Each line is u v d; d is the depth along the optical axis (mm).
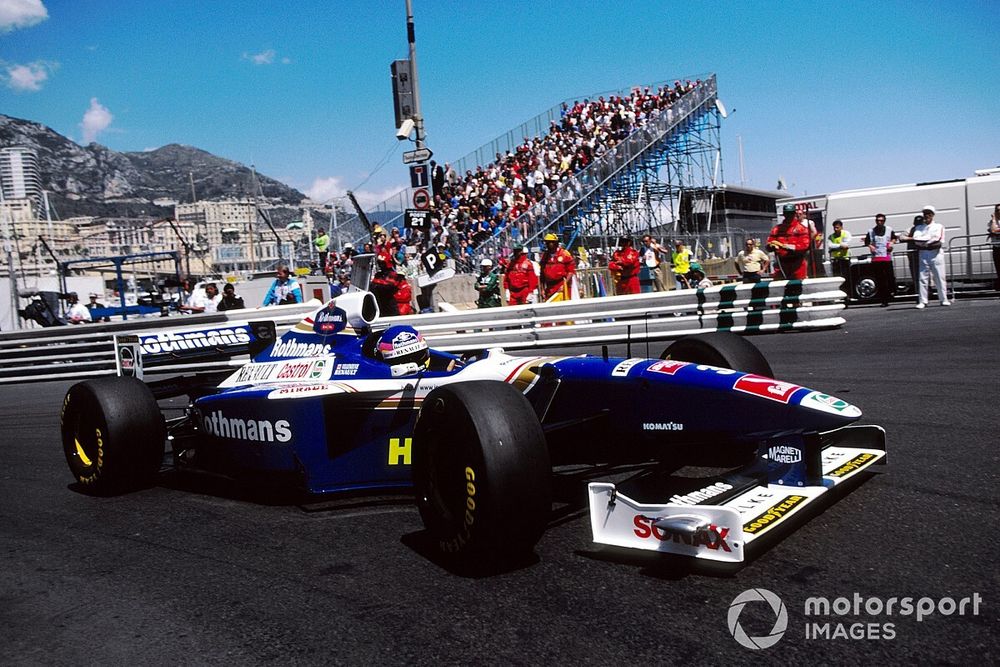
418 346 4797
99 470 5238
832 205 17797
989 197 16297
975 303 12898
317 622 3066
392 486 4543
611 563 3391
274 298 15797
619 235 27641
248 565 3775
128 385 5348
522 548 3381
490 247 23594
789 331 11250
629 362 4074
